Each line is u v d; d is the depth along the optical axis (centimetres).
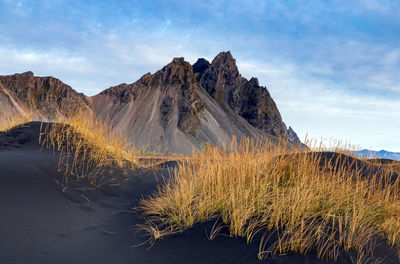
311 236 288
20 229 265
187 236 302
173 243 284
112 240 288
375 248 288
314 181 433
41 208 328
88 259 234
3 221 271
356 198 413
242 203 361
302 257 247
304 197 350
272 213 318
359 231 312
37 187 387
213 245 273
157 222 361
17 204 318
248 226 310
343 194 415
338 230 313
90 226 320
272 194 390
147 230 327
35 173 434
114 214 387
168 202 409
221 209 377
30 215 301
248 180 439
